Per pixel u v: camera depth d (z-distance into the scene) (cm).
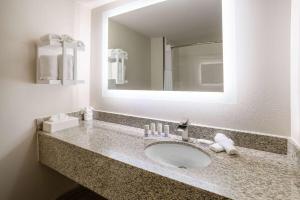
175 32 136
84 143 115
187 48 131
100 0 167
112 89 169
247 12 107
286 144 97
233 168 83
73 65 146
